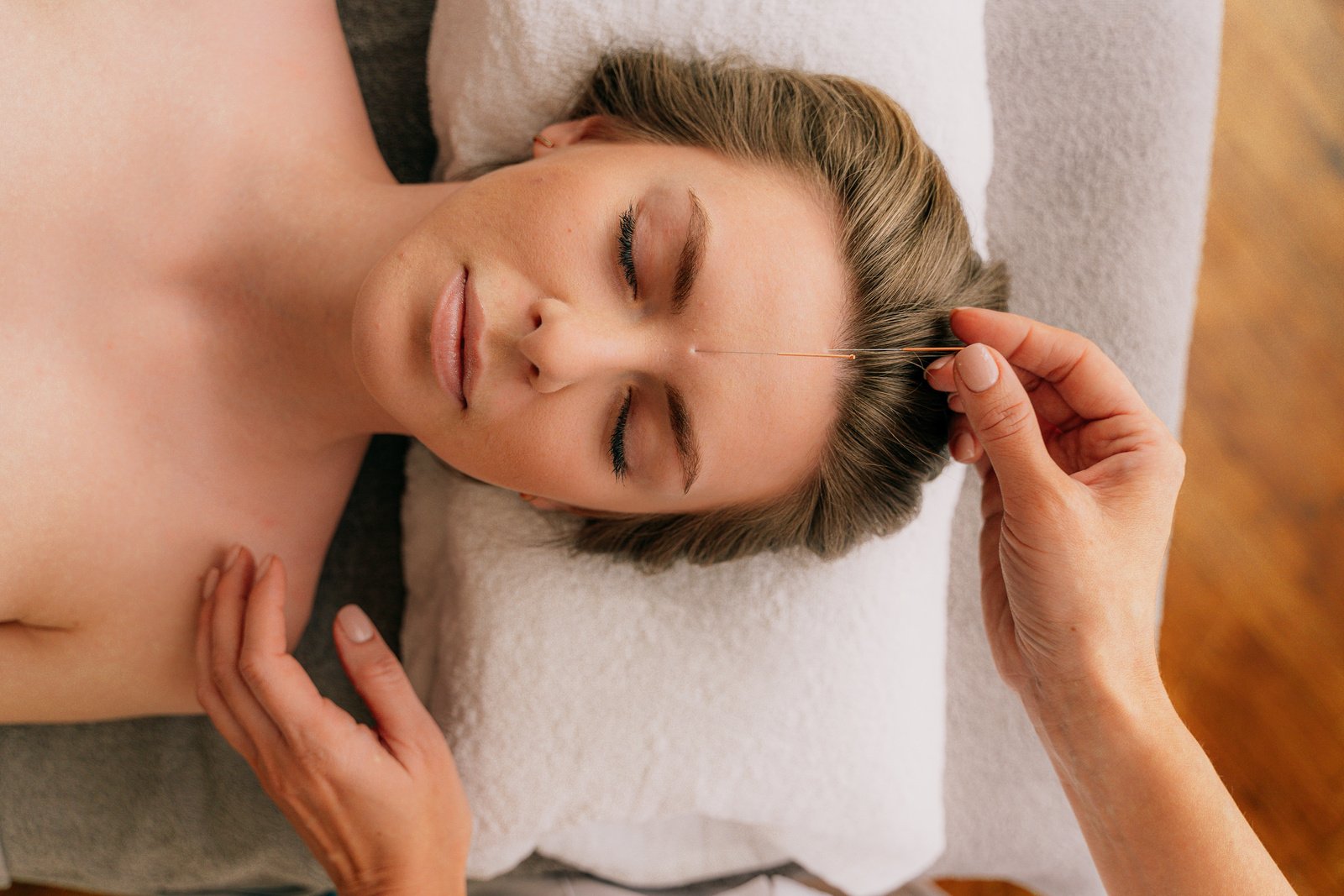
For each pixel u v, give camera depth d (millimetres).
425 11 1340
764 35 1176
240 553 1176
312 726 1082
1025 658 991
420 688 1335
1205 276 1821
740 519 1158
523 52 1172
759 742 1252
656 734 1246
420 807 1133
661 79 1079
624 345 900
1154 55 1311
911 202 1000
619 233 926
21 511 1062
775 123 995
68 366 1094
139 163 1114
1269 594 1825
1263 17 1808
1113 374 1006
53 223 1081
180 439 1161
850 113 1015
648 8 1166
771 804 1275
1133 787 933
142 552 1149
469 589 1259
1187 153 1314
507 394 936
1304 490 1834
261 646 1093
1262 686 1814
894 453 1057
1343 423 1825
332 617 1368
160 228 1130
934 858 1337
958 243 1047
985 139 1232
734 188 953
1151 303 1313
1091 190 1325
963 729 1402
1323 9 1814
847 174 976
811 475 1072
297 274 1135
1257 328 1827
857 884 1366
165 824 1347
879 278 967
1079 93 1328
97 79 1088
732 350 916
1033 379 1075
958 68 1206
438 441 1017
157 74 1117
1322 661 1823
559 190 935
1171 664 1811
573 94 1193
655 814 1287
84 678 1181
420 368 952
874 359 978
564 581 1248
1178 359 1325
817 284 940
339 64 1247
